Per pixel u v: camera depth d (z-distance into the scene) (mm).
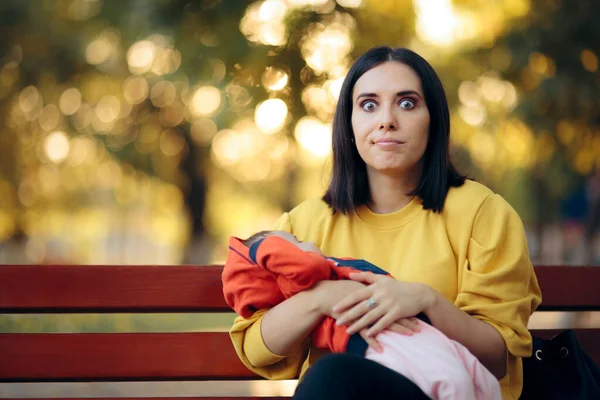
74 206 15211
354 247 2773
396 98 2680
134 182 15156
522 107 10516
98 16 12109
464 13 11156
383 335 2297
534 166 11484
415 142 2674
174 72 11164
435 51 11367
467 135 11516
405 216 2756
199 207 14320
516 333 2527
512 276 2580
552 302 3139
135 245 22359
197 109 12773
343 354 2152
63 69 12750
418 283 2416
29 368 3049
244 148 14438
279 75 10875
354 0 11211
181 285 3066
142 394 6410
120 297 3057
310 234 2846
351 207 2807
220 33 10914
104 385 6824
